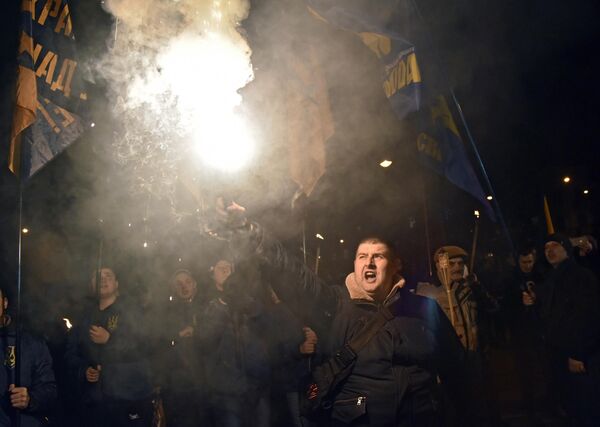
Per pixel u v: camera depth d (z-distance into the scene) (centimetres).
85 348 513
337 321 289
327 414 282
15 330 447
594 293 511
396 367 278
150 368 519
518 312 688
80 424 522
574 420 528
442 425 293
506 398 686
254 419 507
